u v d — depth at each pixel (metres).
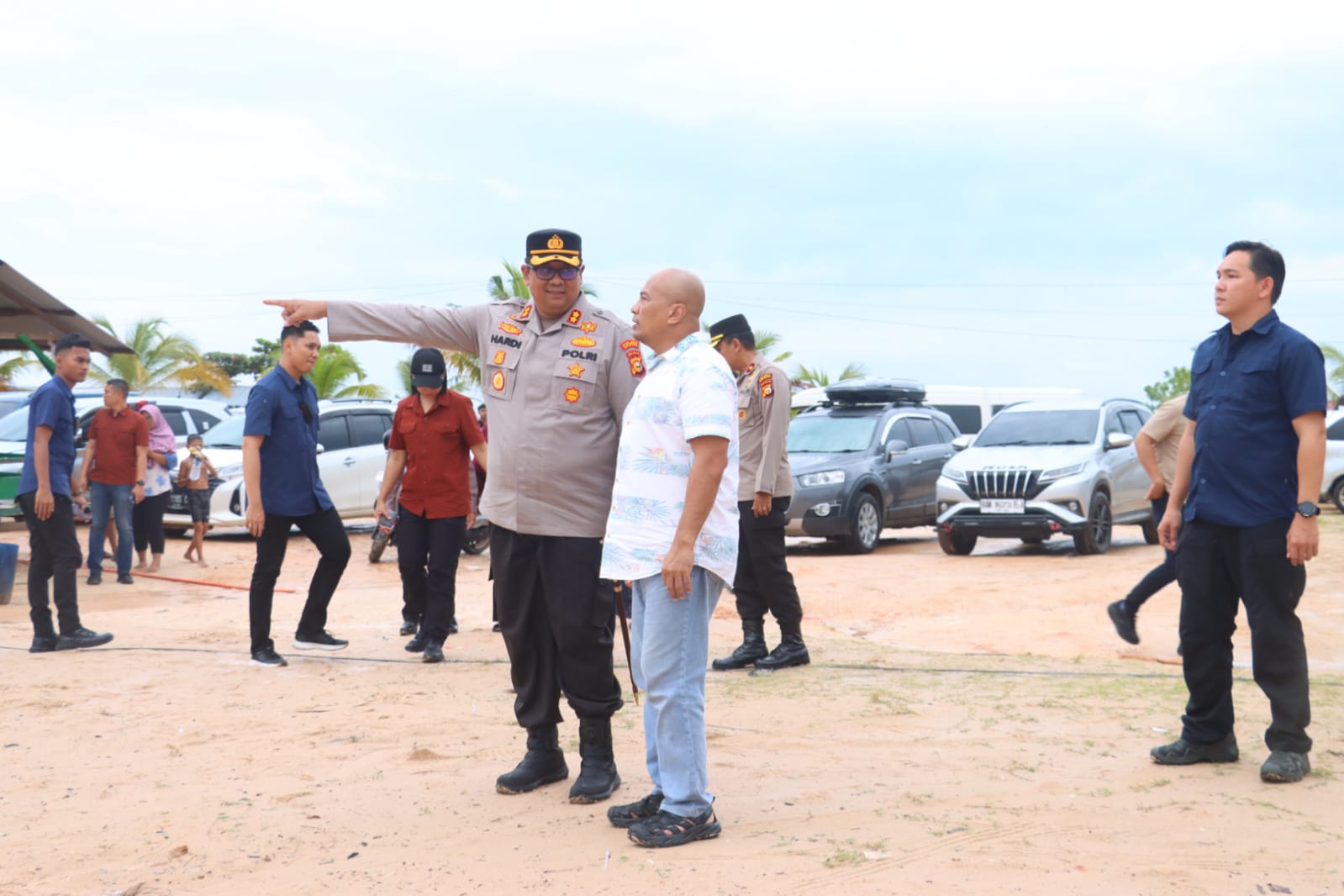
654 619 3.77
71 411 7.64
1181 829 3.88
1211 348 4.64
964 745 5.07
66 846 3.90
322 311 4.39
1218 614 4.60
